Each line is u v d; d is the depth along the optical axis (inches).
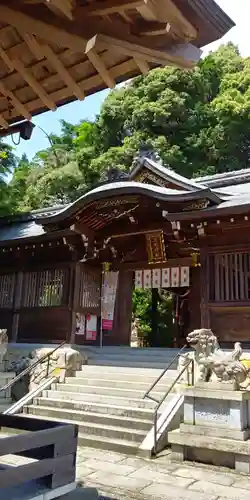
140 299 917.8
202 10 87.6
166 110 1043.9
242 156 1149.1
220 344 373.1
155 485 194.9
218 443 222.1
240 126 1100.5
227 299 379.2
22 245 501.4
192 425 238.5
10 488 105.1
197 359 261.9
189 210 398.9
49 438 108.0
